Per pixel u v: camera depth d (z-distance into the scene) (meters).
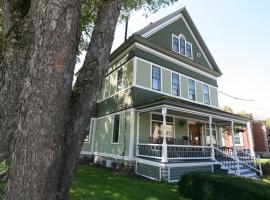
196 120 17.08
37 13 2.78
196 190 6.95
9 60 3.46
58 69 2.54
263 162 14.70
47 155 2.28
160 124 14.52
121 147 13.47
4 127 3.20
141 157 12.18
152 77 14.42
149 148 11.82
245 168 13.87
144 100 13.52
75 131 2.84
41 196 2.19
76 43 2.85
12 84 3.37
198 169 11.81
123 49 15.10
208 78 19.03
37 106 2.38
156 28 15.59
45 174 2.24
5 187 2.31
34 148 2.26
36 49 2.60
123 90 14.41
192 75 17.48
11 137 3.17
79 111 2.95
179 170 10.97
